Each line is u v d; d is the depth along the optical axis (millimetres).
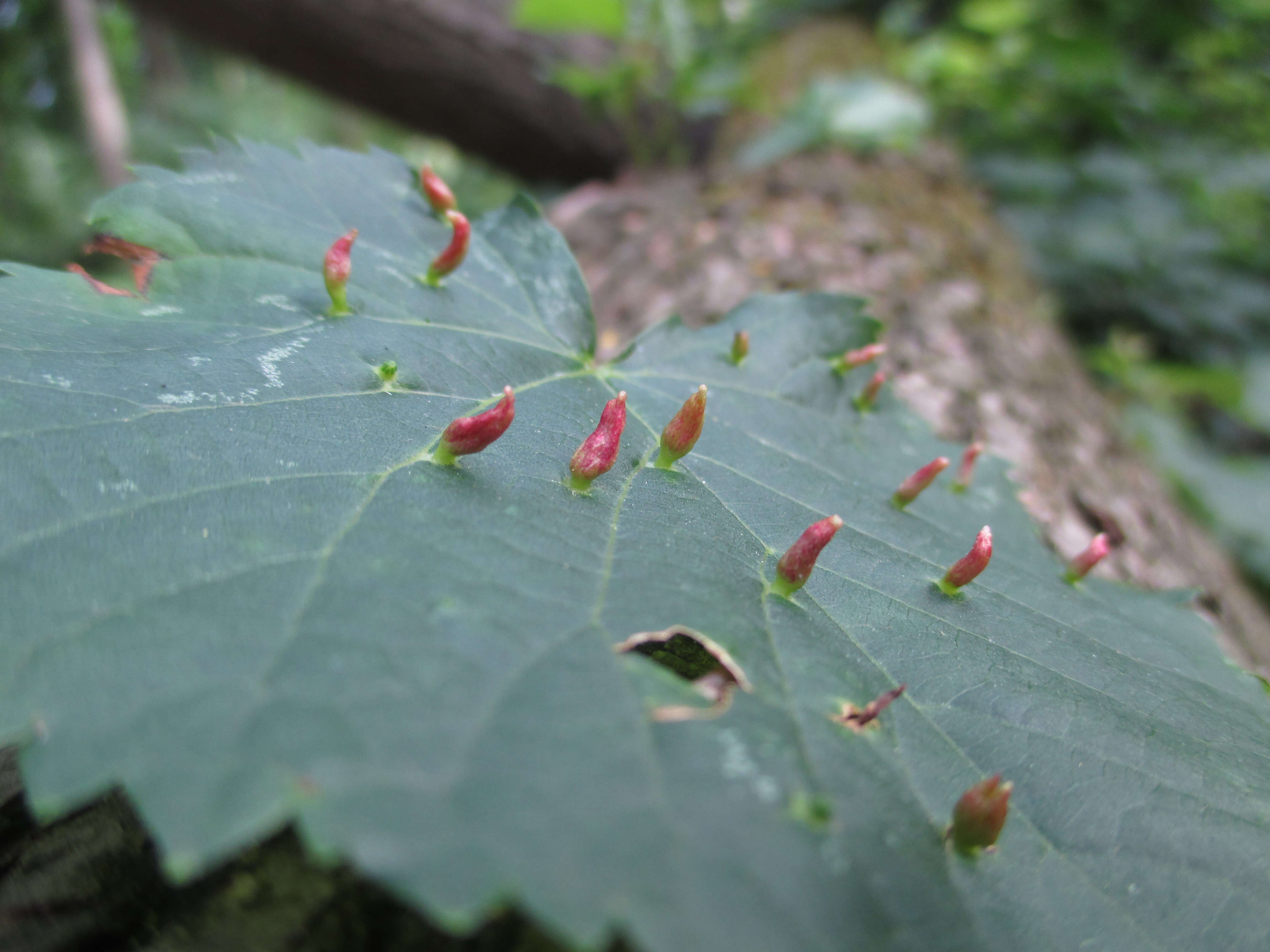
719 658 60
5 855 58
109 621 52
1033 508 127
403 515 64
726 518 78
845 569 78
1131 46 401
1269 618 190
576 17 254
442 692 51
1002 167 345
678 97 280
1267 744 79
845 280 172
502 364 88
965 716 68
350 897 56
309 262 91
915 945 51
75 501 59
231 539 59
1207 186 353
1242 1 366
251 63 356
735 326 105
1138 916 60
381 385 78
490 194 633
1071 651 80
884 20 384
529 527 66
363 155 107
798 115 262
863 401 105
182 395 70
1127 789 67
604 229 215
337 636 53
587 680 54
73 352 71
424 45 326
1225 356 327
